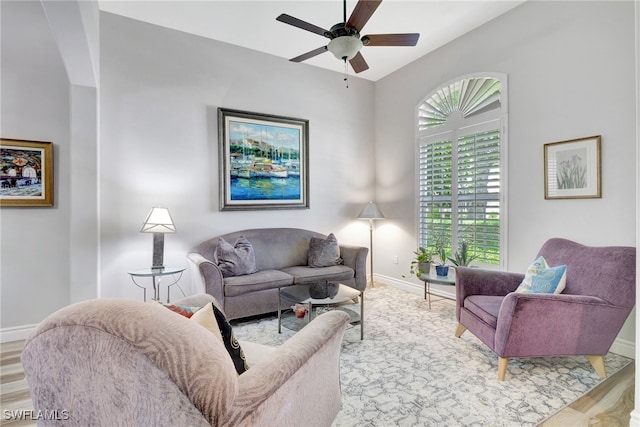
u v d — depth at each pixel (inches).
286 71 166.7
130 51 129.2
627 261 81.7
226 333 44.2
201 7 122.5
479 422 66.9
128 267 129.7
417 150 168.7
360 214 181.2
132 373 28.3
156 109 134.6
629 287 80.5
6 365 92.1
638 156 63.9
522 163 121.8
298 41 149.2
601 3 99.9
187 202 141.6
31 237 111.2
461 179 145.8
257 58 158.2
